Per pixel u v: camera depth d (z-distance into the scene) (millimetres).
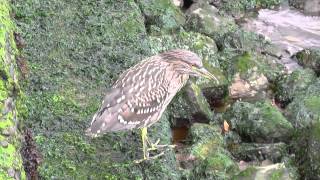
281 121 10797
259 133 10758
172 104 11227
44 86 10094
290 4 15266
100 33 11469
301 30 14484
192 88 11219
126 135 9508
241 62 12484
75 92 10109
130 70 8898
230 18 14406
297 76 12258
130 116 8617
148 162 9078
